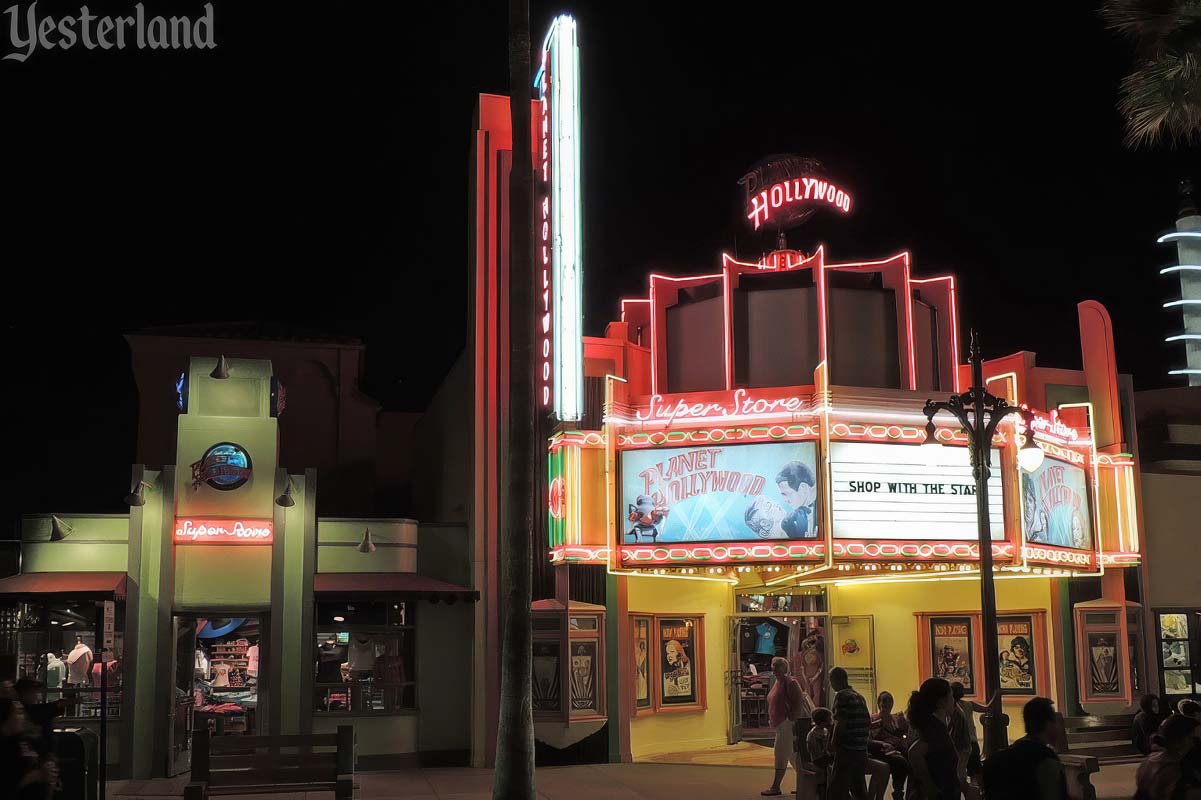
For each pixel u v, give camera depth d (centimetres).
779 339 2392
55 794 1259
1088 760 1373
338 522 2220
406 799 1769
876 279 2480
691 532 2147
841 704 1323
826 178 2645
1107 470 2548
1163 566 2611
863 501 2122
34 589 1981
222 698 2239
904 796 1509
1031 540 2245
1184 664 2575
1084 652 2414
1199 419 3144
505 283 2286
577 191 2188
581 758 2144
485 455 2225
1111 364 2594
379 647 2191
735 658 2483
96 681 2044
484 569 2188
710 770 2062
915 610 2508
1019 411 1678
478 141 2323
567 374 2130
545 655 2134
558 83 2212
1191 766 941
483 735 2142
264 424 2192
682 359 2475
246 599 2114
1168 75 1830
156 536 2117
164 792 1852
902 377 2394
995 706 1515
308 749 1895
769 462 2141
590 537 2177
